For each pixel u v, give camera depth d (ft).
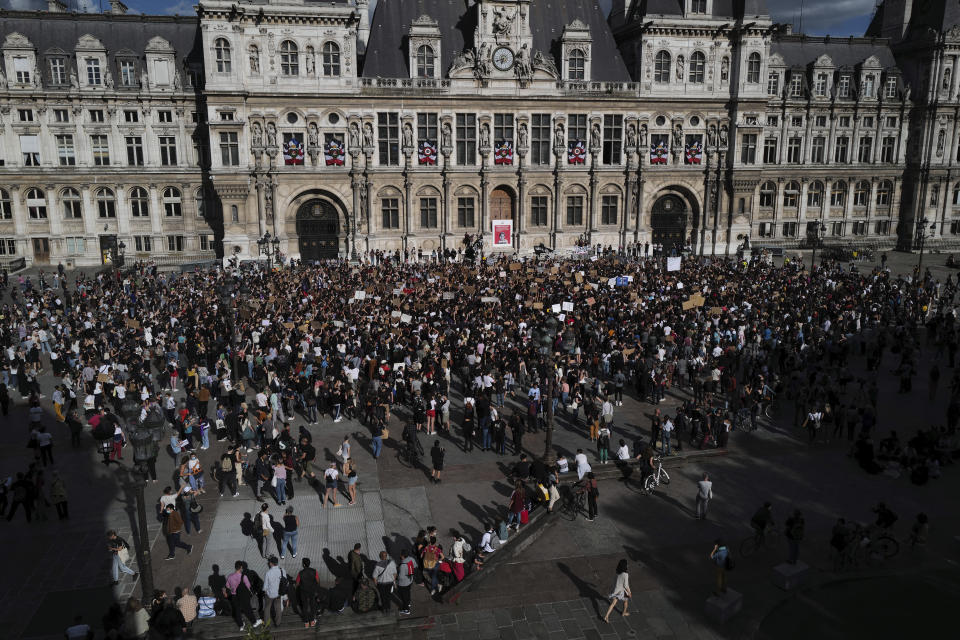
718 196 271.28
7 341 139.33
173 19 241.76
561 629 65.10
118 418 112.78
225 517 84.33
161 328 140.46
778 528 82.69
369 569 71.92
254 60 226.38
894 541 75.56
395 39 245.86
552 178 257.14
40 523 82.53
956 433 109.91
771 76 276.62
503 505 87.71
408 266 217.15
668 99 257.96
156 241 244.83
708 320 148.56
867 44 298.76
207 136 240.53
